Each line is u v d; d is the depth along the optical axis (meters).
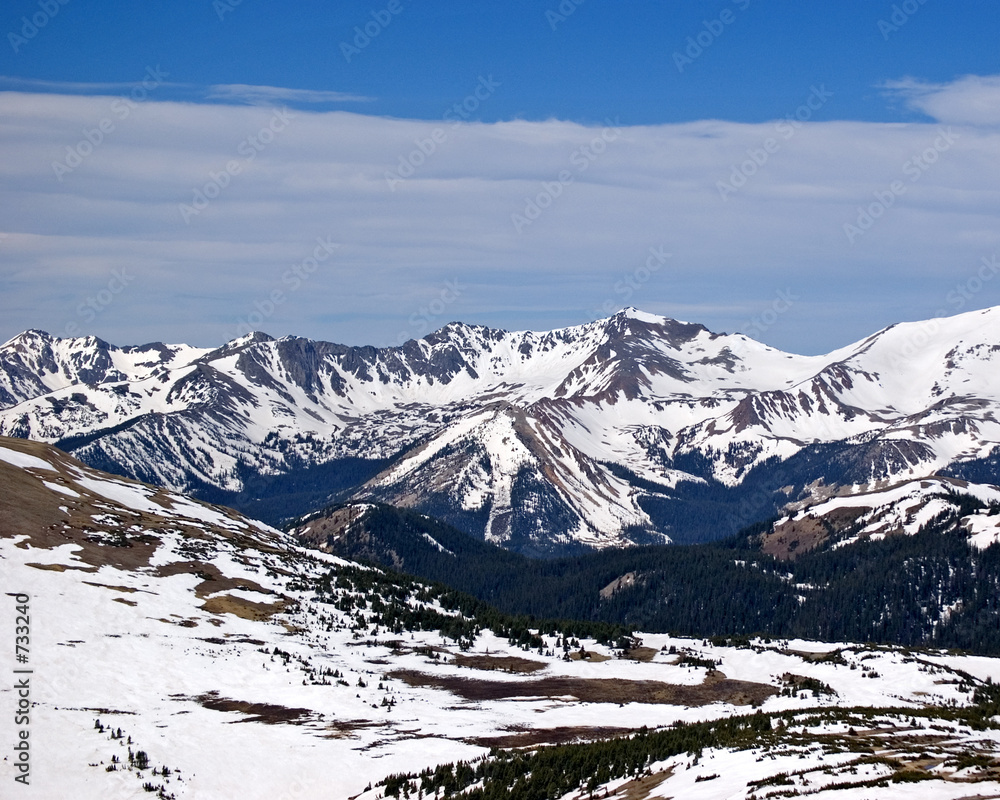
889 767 96.06
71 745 116.62
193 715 133.12
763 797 86.81
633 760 112.12
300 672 158.38
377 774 116.12
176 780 109.94
